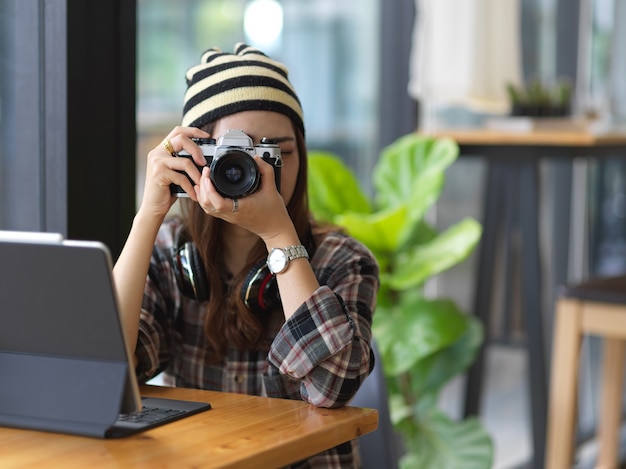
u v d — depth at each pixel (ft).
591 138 9.80
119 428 4.06
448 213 11.91
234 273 5.16
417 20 10.74
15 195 6.42
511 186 10.82
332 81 10.32
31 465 3.64
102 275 3.88
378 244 8.78
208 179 4.50
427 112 11.21
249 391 5.13
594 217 15.03
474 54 10.18
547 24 13.73
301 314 4.57
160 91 8.61
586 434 13.73
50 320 4.04
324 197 9.03
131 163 6.54
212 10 8.99
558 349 9.64
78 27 6.13
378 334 8.91
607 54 14.92
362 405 5.52
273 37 9.58
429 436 9.33
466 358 9.39
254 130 4.83
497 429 12.66
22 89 6.27
